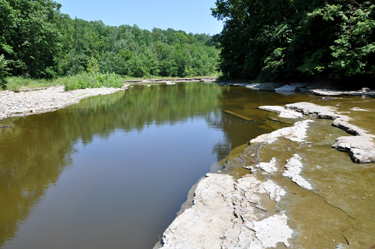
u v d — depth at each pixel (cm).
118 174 521
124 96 2055
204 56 9312
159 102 1648
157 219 359
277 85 2483
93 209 389
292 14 2702
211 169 527
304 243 262
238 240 271
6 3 2859
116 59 6256
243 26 3597
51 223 355
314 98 1484
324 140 625
